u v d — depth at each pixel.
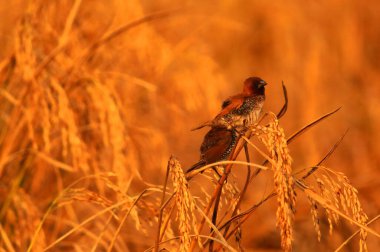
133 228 10.94
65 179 11.20
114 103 10.47
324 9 20.80
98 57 11.94
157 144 11.82
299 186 6.28
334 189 6.27
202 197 12.62
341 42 20.17
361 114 17.44
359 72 19.56
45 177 11.06
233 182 6.97
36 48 11.22
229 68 19.36
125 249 9.94
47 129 10.19
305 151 15.81
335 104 17.67
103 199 8.09
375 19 21.28
